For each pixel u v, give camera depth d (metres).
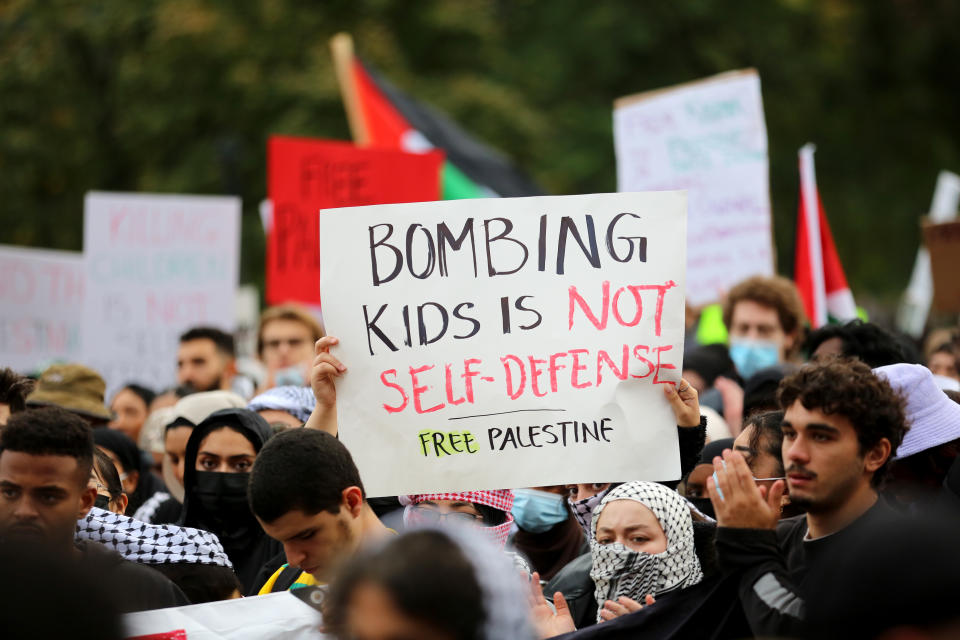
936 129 72.81
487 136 55.12
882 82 73.06
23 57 54.12
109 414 16.20
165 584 9.40
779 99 65.81
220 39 54.44
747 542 7.95
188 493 12.37
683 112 21.84
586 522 11.74
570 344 10.13
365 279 10.29
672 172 21.91
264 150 54.91
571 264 10.27
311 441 8.70
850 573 5.75
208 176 54.41
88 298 23.55
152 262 23.66
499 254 10.30
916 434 10.60
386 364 10.17
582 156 60.19
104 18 55.00
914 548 5.60
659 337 10.09
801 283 20.30
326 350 10.24
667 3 64.38
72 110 55.44
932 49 73.75
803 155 20.31
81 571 5.21
